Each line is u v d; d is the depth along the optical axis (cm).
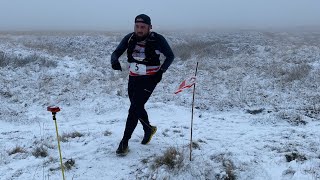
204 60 1045
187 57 1127
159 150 352
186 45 1280
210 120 518
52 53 1140
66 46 1331
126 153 339
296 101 629
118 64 331
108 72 941
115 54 332
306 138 405
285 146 367
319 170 301
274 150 358
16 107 633
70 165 319
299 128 465
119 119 532
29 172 313
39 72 893
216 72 884
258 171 301
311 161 321
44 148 361
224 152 342
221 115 562
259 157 335
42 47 1238
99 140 388
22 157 352
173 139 391
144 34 325
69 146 374
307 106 586
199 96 679
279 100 640
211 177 293
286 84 741
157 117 545
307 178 285
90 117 572
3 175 310
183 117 541
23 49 1141
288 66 888
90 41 1416
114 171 311
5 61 917
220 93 703
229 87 742
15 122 546
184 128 454
